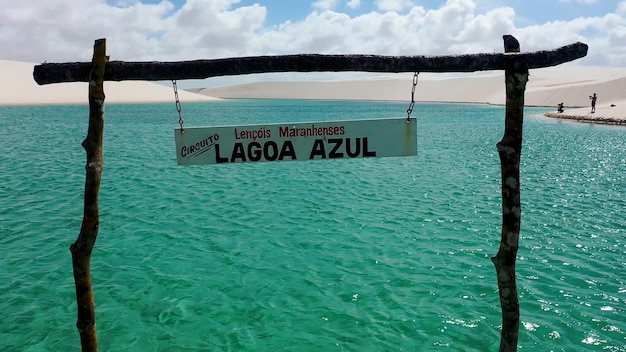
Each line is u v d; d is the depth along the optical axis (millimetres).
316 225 14172
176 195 18031
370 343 7816
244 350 7641
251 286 9938
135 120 59062
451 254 11648
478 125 54344
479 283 9961
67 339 7934
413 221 14508
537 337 7855
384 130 4688
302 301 9281
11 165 24406
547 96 93188
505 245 4480
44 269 10711
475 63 4195
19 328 8227
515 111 4215
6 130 43250
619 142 34969
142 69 4184
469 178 21531
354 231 13562
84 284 4480
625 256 11445
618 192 18516
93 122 4133
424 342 7812
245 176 22078
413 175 22344
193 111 84938
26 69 121938
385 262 11188
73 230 13523
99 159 4215
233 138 4719
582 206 16297
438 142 36406
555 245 12273
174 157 27828
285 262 11242
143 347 7719
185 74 4234
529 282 9984
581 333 7953
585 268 10711
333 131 4691
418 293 9547
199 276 10430
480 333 8047
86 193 4230
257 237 13055
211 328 8305
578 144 33969
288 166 24797
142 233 13359
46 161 25844
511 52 4223
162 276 10406
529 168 24234
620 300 9109
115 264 11070
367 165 25203
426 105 131125
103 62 4039
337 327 8328
